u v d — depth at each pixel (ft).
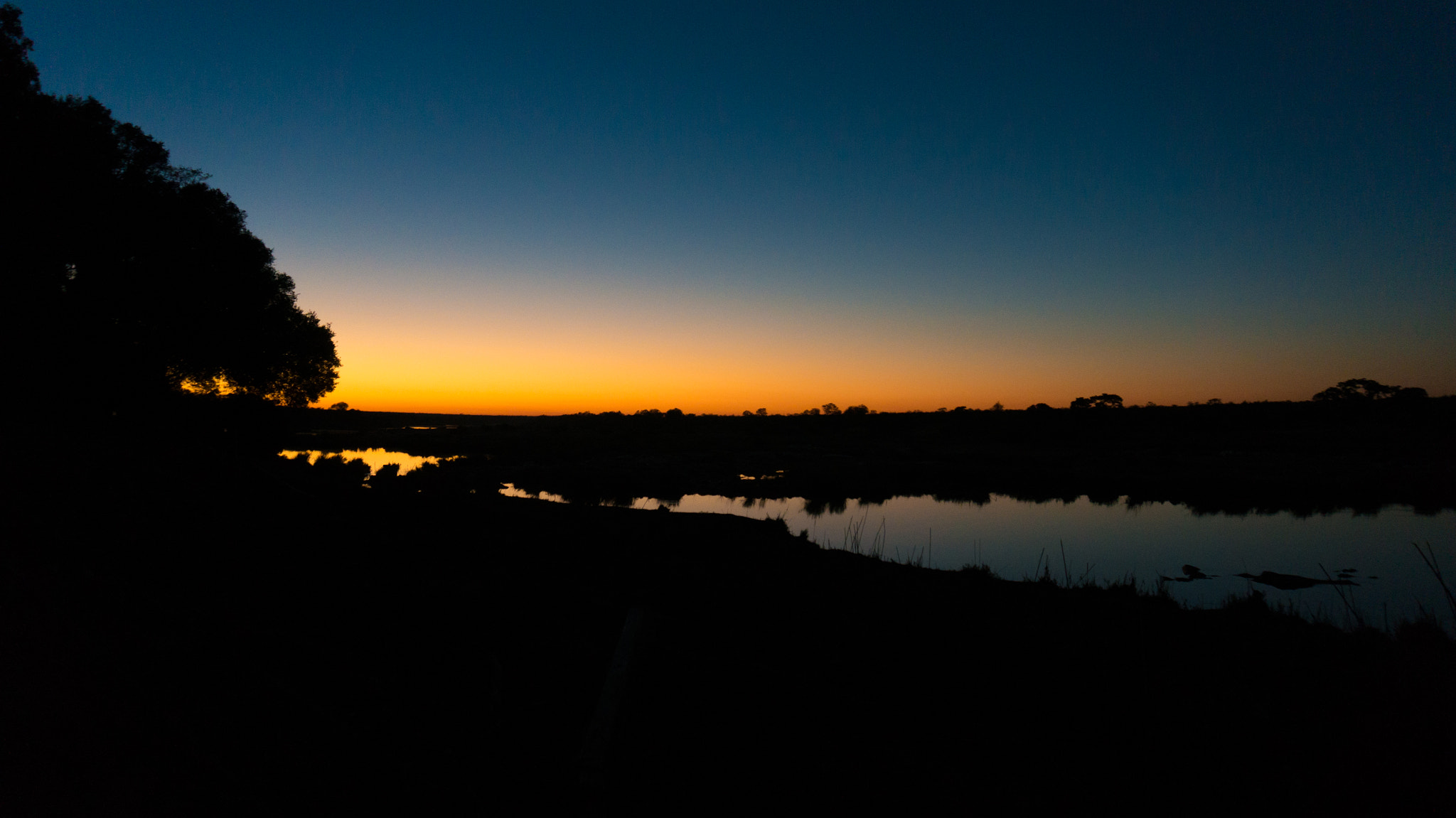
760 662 22.08
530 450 165.17
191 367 96.12
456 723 15.93
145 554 28.71
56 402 80.79
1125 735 17.79
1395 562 55.26
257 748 13.83
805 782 14.94
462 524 44.04
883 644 24.22
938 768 15.56
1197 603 42.37
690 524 50.72
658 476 113.91
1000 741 17.47
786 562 38.32
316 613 23.49
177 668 17.20
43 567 24.53
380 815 12.04
